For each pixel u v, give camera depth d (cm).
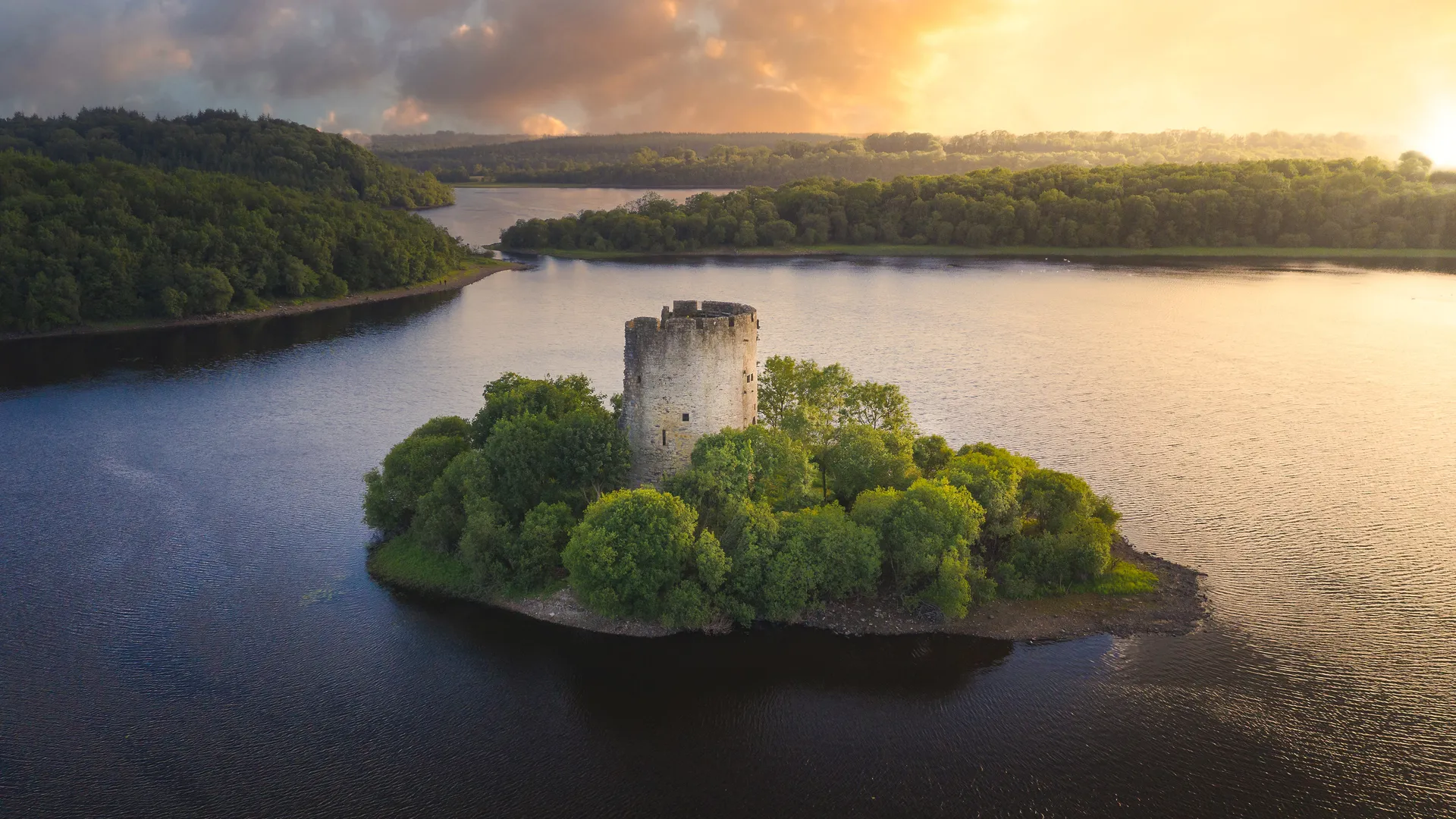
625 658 7475
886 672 7238
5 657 7525
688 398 8494
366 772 6203
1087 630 7719
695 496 8206
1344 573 8681
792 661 7394
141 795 5950
